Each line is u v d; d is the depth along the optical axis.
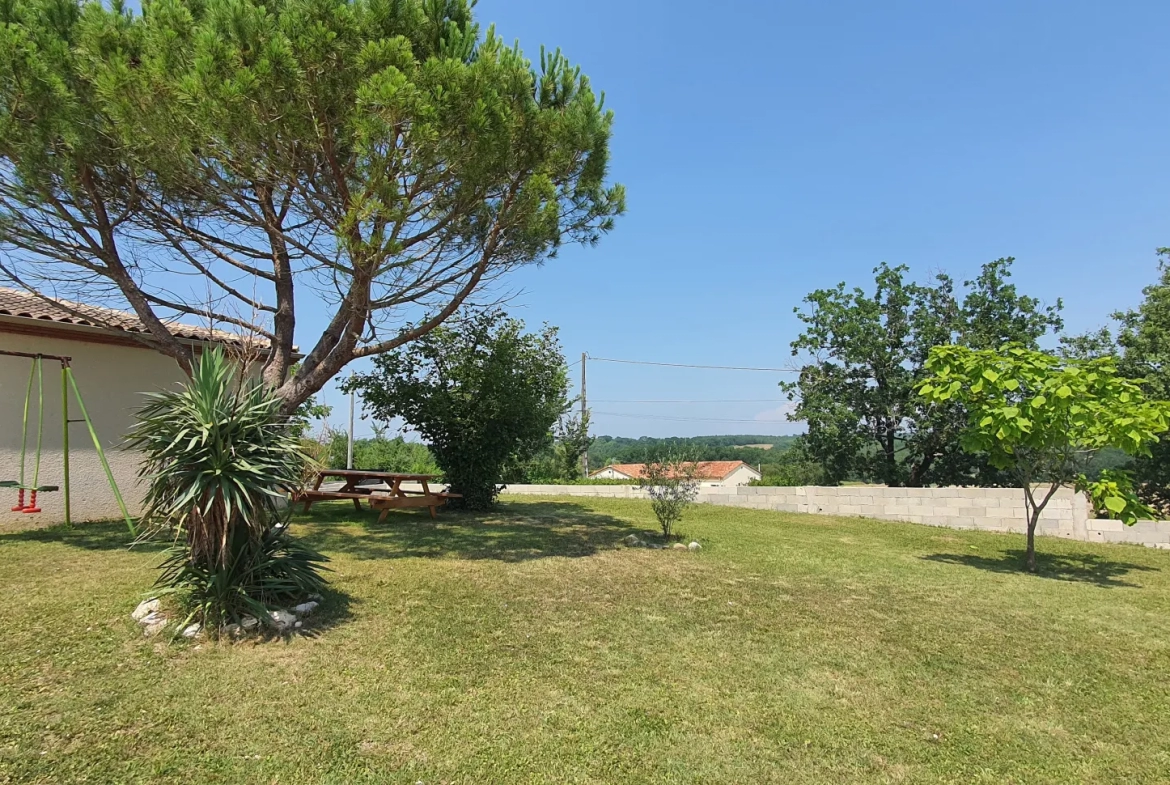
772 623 5.04
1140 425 6.57
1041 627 5.17
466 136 6.49
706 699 3.66
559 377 12.91
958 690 3.89
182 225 8.18
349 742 3.08
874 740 3.27
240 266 8.67
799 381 19.66
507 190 7.62
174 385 9.98
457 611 5.08
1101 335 17.09
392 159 6.35
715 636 4.69
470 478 11.80
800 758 3.08
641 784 2.83
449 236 7.97
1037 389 7.05
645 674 3.98
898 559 8.02
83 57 6.47
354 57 6.23
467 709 3.46
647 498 15.52
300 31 6.11
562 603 5.41
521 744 3.12
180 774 2.78
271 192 7.74
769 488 13.88
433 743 3.11
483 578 6.14
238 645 4.15
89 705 3.29
